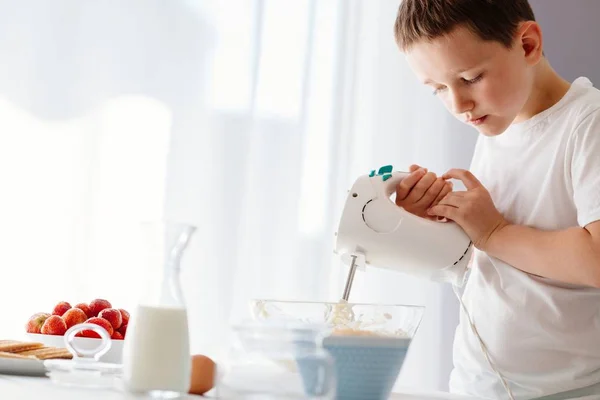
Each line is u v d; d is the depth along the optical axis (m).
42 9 2.24
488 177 1.49
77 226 2.24
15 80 2.22
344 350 0.97
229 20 2.40
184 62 2.35
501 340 1.38
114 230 2.27
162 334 0.94
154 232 0.96
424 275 1.34
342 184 2.49
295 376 0.82
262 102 2.43
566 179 1.34
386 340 0.97
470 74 1.34
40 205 2.22
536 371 1.36
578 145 1.32
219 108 2.38
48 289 2.21
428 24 1.34
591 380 1.33
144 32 2.32
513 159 1.44
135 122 2.30
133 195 2.29
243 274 2.39
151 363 0.93
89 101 2.27
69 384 1.03
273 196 2.43
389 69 2.58
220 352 2.33
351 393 0.98
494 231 1.34
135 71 2.31
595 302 1.33
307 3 2.49
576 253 1.25
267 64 2.44
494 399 1.39
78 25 2.27
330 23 2.52
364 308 1.02
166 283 0.96
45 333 1.34
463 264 1.33
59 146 2.24
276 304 1.01
